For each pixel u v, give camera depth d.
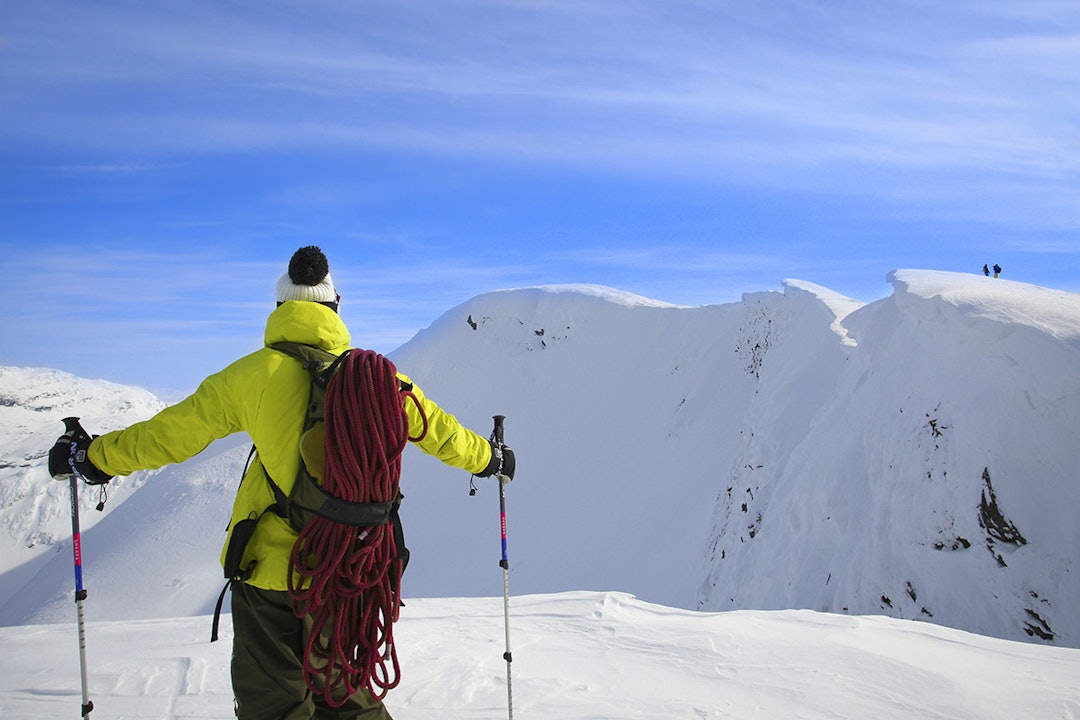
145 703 4.36
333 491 2.62
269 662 2.70
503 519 3.67
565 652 5.32
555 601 7.32
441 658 5.14
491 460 3.33
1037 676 4.87
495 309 40.56
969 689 4.55
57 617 29.34
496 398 37.44
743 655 5.21
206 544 31.58
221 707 4.25
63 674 4.89
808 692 4.50
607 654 5.27
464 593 27.38
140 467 2.73
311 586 2.61
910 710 4.24
